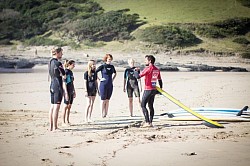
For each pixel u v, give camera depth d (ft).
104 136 43.55
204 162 32.30
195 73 193.57
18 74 178.09
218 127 48.24
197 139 41.32
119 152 35.86
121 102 80.12
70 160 33.35
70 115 63.36
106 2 422.00
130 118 57.26
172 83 127.75
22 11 403.54
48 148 37.81
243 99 81.35
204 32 342.64
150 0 415.03
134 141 40.60
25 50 331.77
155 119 55.26
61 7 407.44
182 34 329.93
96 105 76.79
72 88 51.57
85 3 422.41
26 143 40.19
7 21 380.78
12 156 34.86
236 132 45.21
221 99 81.97
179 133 44.91
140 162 32.50
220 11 384.68
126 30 342.23
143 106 49.67
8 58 284.61
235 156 34.09
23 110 69.36
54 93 47.06
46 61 259.60
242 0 404.98
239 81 135.54
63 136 43.86
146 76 49.14
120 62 249.96
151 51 307.99
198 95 90.74
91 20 360.28
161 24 353.92
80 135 44.37
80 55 297.74
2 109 71.05
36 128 49.42
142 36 329.52
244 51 311.68
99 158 33.88
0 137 43.37
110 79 60.03
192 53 303.68
